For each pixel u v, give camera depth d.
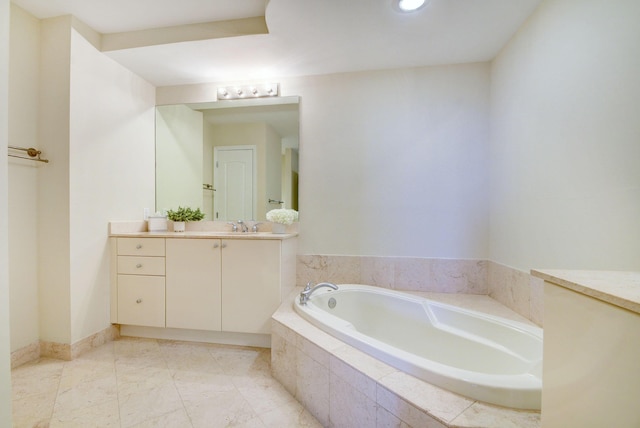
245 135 2.46
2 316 0.76
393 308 1.90
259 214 2.45
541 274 0.67
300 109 2.35
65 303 1.82
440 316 1.71
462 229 2.13
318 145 2.33
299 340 1.42
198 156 2.53
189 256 2.04
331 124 2.31
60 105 1.80
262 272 1.96
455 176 2.14
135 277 2.09
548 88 1.42
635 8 0.94
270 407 1.39
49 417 1.31
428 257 2.18
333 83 2.30
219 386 1.57
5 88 0.77
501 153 1.91
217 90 2.45
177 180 2.58
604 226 1.08
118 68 2.17
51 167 1.81
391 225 2.23
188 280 2.04
